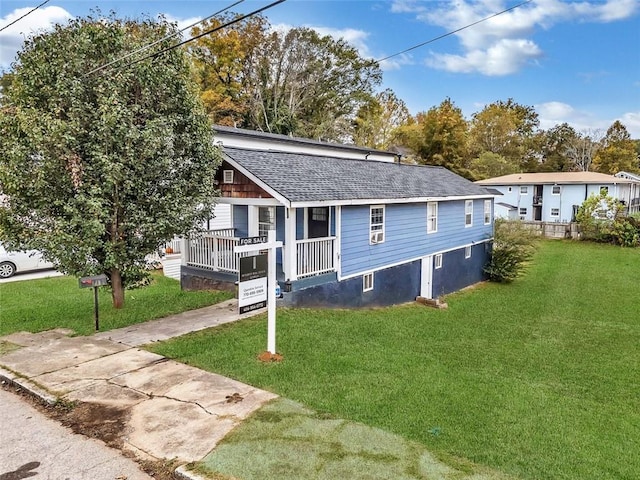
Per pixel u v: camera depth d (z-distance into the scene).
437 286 16.25
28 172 7.62
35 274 15.35
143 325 8.70
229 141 18.31
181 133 8.98
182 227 8.82
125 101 8.30
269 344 7.00
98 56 8.28
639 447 4.93
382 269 13.19
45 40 8.16
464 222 18.03
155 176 8.46
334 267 11.42
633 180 37.28
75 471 3.99
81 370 6.34
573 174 37.56
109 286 9.98
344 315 10.60
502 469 4.17
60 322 9.12
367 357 7.36
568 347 9.79
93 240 7.84
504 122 51.97
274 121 38.66
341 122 42.78
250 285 6.86
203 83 35.50
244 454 4.14
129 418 4.93
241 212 13.48
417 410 5.38
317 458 4.09
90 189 7.80
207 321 8.97
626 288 17.30
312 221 12.48
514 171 47.28
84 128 7.93
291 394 5.59
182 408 5.14
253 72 38.59
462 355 8.49
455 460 4.16
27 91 8.05
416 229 14.74
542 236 31.31
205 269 12.17
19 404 5.45
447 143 44.44
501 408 5.71
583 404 6.30
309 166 12.52
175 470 3.90
